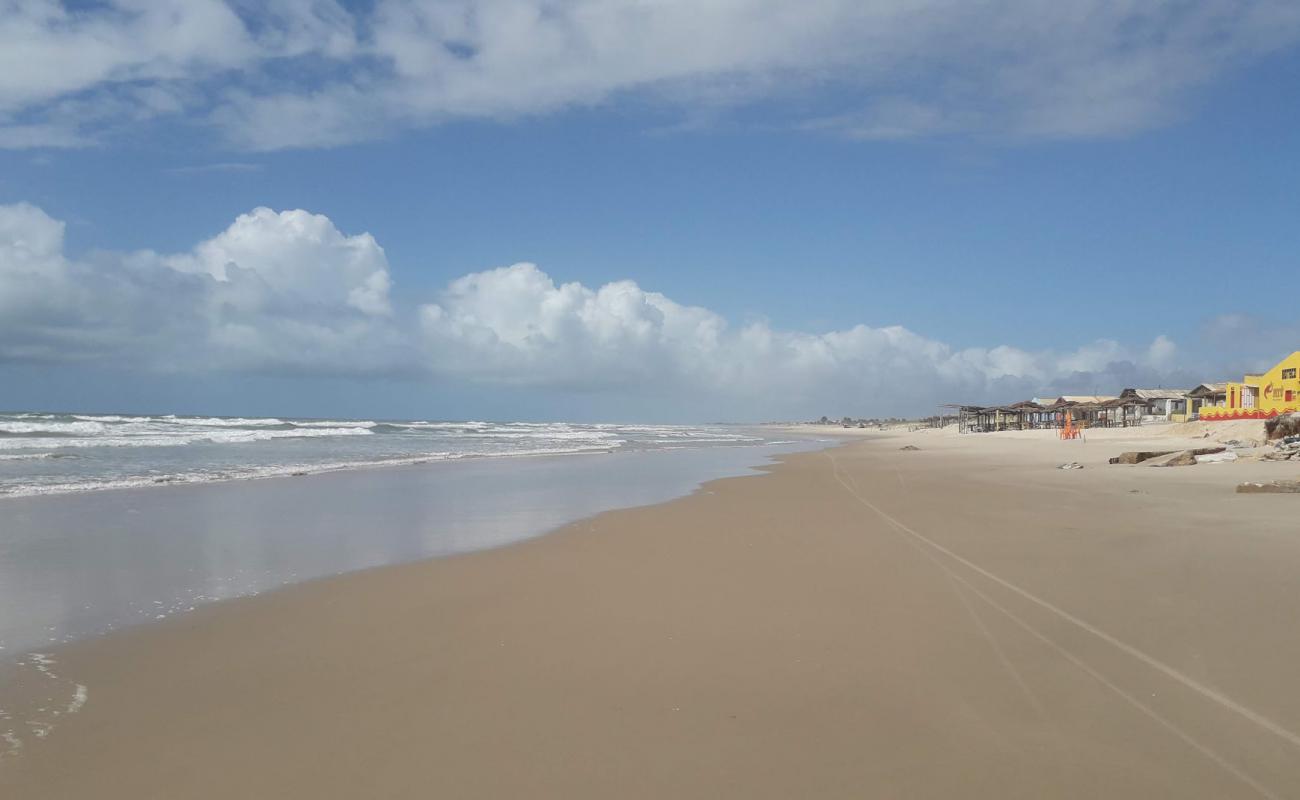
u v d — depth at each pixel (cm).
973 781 381
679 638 633
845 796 370
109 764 415
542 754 422
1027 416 8806
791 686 517
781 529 1229
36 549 1080
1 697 515
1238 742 415
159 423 7394
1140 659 547
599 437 7588
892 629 642
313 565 970
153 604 768
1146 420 6731
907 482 2139
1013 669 537
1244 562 851
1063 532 1108
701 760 412
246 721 472
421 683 536
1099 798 362
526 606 749
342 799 375
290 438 5150
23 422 6275
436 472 2589
